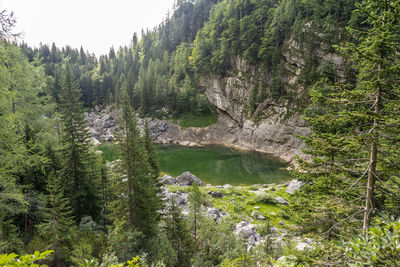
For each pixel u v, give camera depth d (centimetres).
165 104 10544
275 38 7619
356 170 962
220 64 9362
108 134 10188
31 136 2272
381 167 886
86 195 2472
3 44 1002
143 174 2020
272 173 5669
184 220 2331
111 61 15888
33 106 2825
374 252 455
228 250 2034
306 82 6656
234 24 8700
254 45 8150
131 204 1894
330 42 6362
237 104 8850
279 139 6906
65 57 16238
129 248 1627
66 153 2464
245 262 1786
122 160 1950
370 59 782
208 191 4034
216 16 10050
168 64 12112
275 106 7312
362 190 957
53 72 11862
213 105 9869
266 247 2089
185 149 8306
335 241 895
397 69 755
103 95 12394
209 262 1889
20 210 1559
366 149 902
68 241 1719
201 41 10075
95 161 2845
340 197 1026
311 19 7031
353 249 529
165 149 8356
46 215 1753
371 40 815
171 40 13450
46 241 1706
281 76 7294
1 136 1195
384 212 712
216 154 7544
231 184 5041
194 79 10612
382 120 785
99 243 1631
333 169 1062
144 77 10675
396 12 738
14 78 2153
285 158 6519
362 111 808
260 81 8088
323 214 1059
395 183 882
